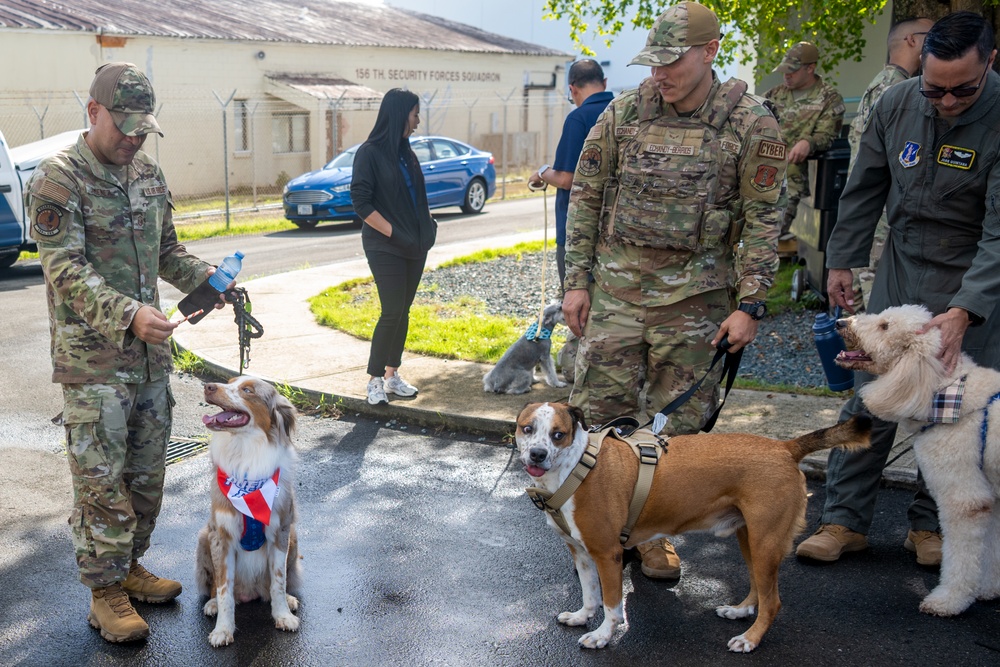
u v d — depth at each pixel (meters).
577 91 6.44
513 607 3.95
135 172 3.71
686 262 4.01
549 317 6.84
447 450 5.93
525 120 31.25
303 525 4.80
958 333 3.68
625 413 4.32
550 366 7.03
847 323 3.86
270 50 23.36
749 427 5.78
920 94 3.98
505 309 10.12
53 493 5.23
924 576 4.14
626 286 4.11
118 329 3.38
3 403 6.93
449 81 28.34
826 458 5.26
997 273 3.68
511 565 4.34
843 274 4.42
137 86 3.47
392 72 26.59
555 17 11.54
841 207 4.41
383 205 6.27
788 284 10.17
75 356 3.55
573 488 3.46
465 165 20.02
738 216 4.04
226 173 17.38
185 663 3.52
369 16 30.14
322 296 10.30
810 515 4.80
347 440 6.12
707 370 4.13
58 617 3.87
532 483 5.34
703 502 3.57
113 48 20.09
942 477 3.72
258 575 3.90
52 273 3.41
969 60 3.57
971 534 3.69
